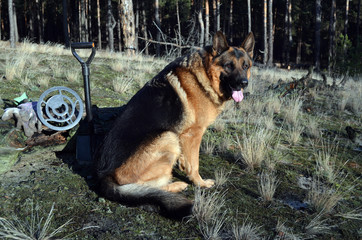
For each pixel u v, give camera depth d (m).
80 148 3.56
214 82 3.31
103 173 2.98
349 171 3.91
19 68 6.71
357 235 2.59
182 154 3.55
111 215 2.65
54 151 3.72
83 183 3.14
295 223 2.70
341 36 16.88
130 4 13.20
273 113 6.50
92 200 2.85
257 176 3.62
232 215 2.77
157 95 3.20
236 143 4.61
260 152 3.91
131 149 2.94
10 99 4.86
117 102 5.81
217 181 3.36
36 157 3.57
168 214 2.62
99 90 6.49
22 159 3.45
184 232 2.50
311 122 5.53
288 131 5.40
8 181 3.07
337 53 17.03
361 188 3.47
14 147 3.38
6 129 3.45
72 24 37.69
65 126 3.69
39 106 3.50
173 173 3.68
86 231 2.41
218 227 2.56
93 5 38.72
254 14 35.09
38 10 32.44
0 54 8.51
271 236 2.49
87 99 3.59
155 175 3.04
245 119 5.87
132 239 2.35
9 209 2.61
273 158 4.14
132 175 2.95
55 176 3.23
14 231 2.26
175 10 31.75
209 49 3.33
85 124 3.80
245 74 3.39
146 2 34.12
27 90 5.55
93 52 3.48
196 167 3.31
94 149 3.57
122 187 2.82
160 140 3.03
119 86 6.70
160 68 10.00
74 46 3.49
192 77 3.29
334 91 8.70
